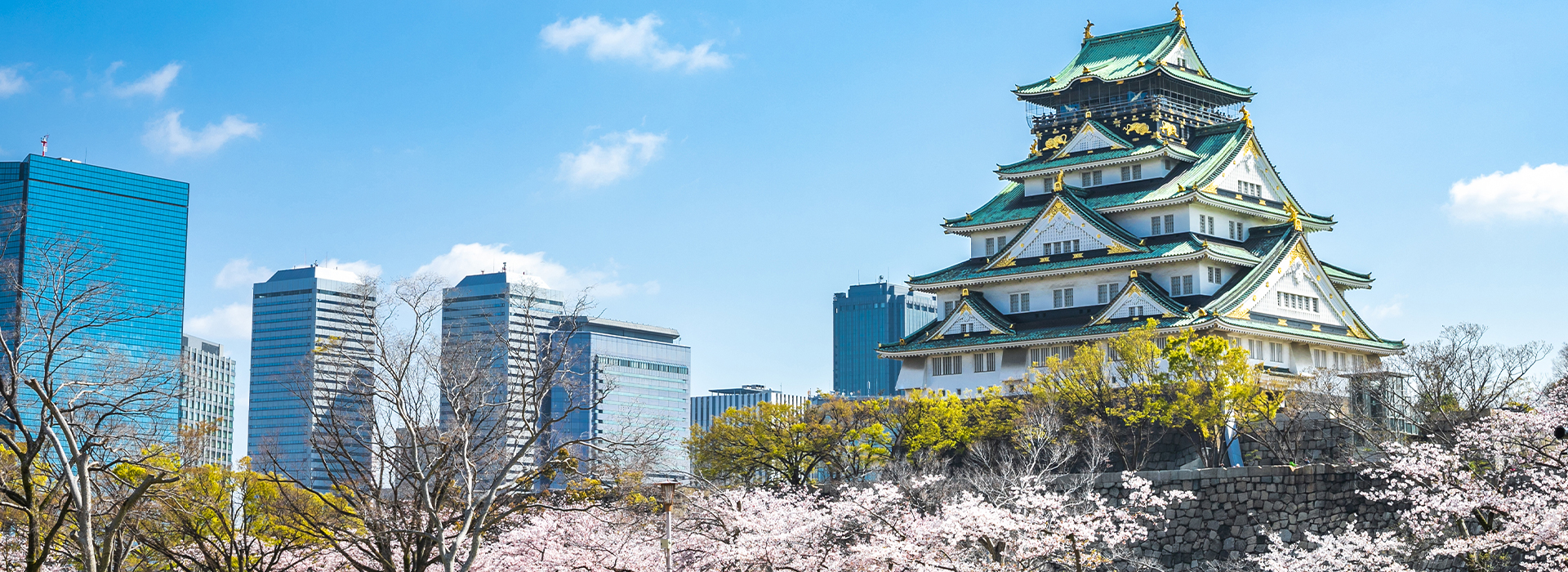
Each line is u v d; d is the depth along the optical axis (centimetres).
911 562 5662
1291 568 6334
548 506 5534
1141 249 11225
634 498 5872
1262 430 8781
